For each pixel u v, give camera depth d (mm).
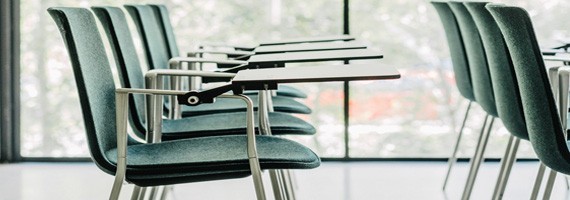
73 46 1938
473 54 3068
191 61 3045
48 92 4617
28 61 4582
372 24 4574
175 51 3836
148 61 3062
